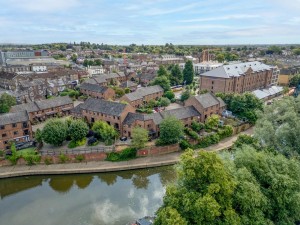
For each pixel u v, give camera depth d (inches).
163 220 1101.1
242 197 1135.0
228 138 2871.6
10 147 2539.4
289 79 5787.4
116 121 2859.3
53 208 1812.3
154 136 2741.1
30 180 2196.1
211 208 1014.4
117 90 4680.1
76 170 2237.9
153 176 2250.2
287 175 1263.5
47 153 2362.2
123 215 1718.8
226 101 3555.6
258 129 1972.2
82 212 1760.6
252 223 1135.6
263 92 4404.5
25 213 1766.7
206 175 1112.8
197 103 3097.9
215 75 4478.3
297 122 1769.2
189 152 1224.2
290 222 1239.5
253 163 1334.9
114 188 2078.0
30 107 3331.7
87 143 2591.0
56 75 5684.1
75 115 3329.2
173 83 5590.6
